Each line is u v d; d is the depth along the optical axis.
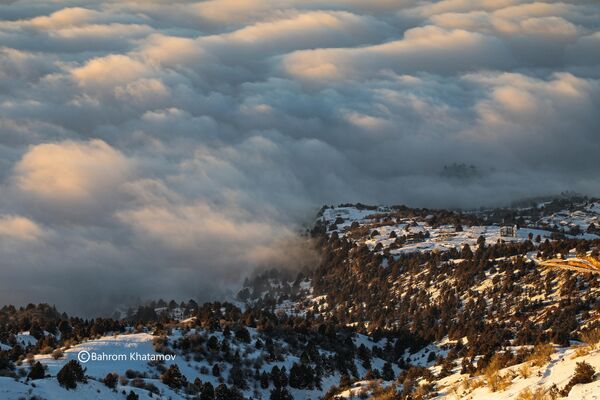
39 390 123.62
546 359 93.69
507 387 88.00
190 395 170.50
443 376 139.12
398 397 132.38
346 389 167.62
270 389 199.88
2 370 154.88
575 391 72.25
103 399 132.75
